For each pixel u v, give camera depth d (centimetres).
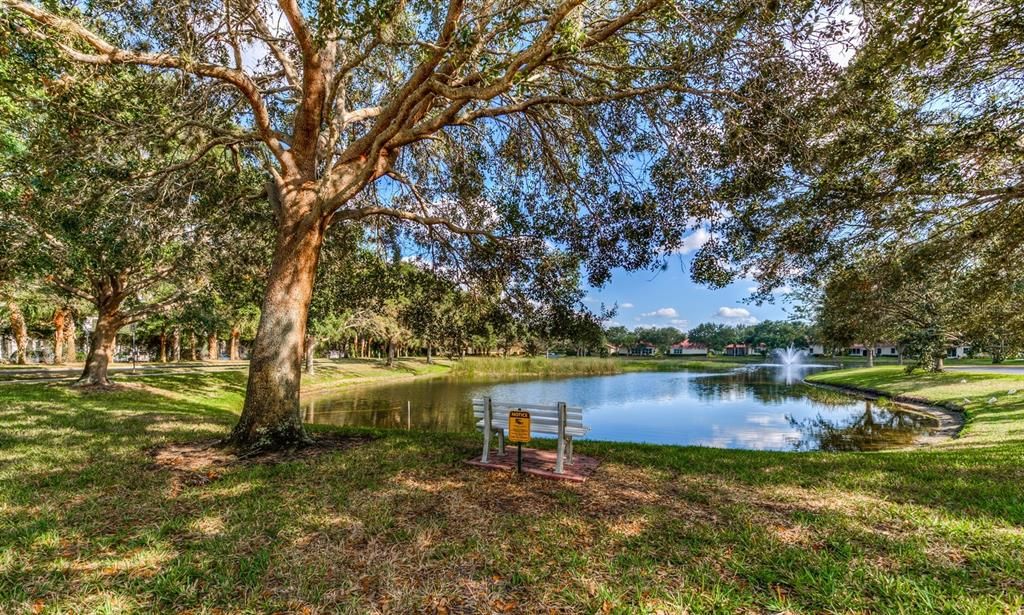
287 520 388
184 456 594
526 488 475
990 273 845
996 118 594
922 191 671
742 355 11512
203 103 768
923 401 2033
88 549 335
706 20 483
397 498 442
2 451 621
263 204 982
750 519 395
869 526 379
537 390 2986
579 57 620
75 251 934
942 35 442
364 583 295
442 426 1627
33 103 626
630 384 3462
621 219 743
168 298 1653
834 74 504
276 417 638
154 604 270
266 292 669
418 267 1005
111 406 1174
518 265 848
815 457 656
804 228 746
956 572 303
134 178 777
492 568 314
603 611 268
